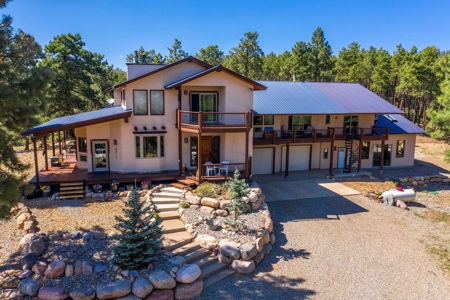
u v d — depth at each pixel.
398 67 49.62
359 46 58.44
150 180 18.05
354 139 25.95
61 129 16.61
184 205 14.88
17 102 9.99
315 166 27.11
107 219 13.55
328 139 25.08
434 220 17.45
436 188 25.12
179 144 18.98
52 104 31.12
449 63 21.25
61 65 31.16
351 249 13.34
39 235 11.16
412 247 13.84
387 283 10.96
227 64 49.97
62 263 9.54
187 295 9.64
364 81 56.19
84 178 17.66
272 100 25.58
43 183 16.86
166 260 10.55
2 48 10.51
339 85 31.38
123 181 17.77
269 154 25.69
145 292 9.14
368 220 16.75
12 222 13.24
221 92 19.80
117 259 9.82
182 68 19.30
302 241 13.89
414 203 20.55
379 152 28.58
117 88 20.20
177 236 12.41
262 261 12.04
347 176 25.02
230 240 12.09
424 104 53.06
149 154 19.16
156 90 18.86
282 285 10.55
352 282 10.92
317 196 20.11
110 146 19.19
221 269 11.20
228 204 13.66
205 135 20.05
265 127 25.14
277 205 18.25
